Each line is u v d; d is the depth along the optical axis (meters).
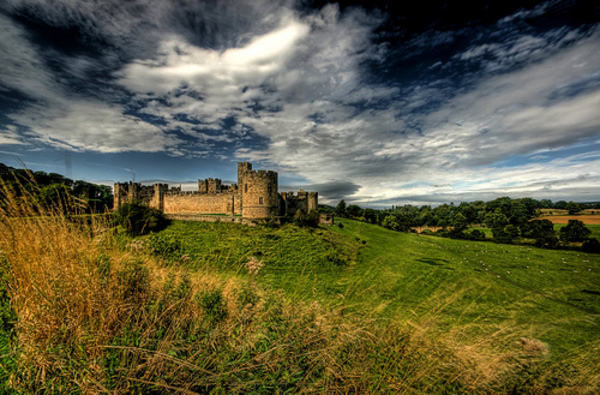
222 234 29.23
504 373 3.06
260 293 4.75
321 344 3.10
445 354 3.14
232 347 2.95
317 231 34.38
